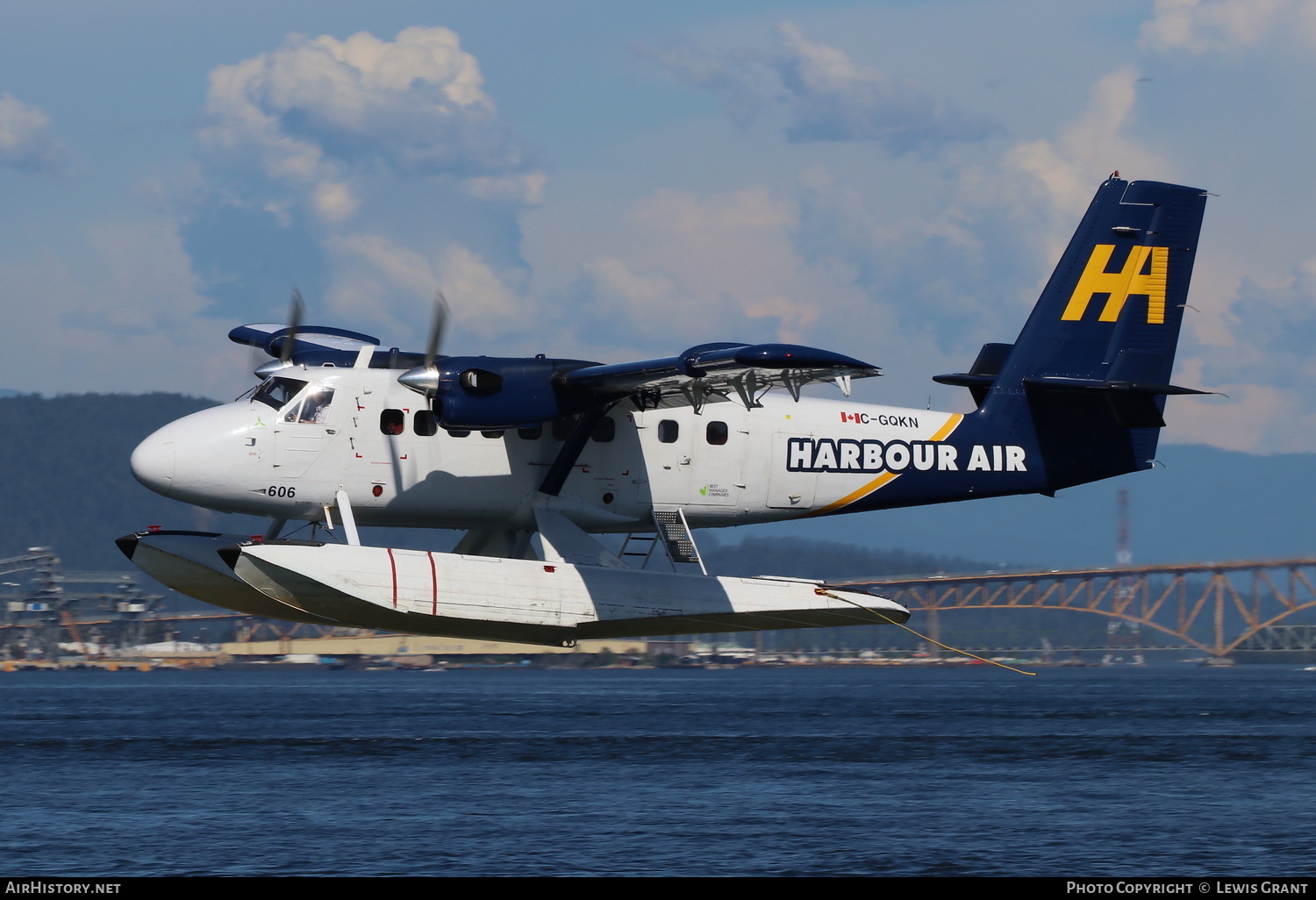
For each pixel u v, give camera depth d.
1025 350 83.38
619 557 76.94
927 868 50.38
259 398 73.56
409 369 75.31
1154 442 84.75
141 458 71.88
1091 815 62.91
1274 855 53.19
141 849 52.59
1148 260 84.00
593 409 74.00
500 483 75.25
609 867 50.00
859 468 80.75
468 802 65.19
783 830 57.75
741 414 79.12
